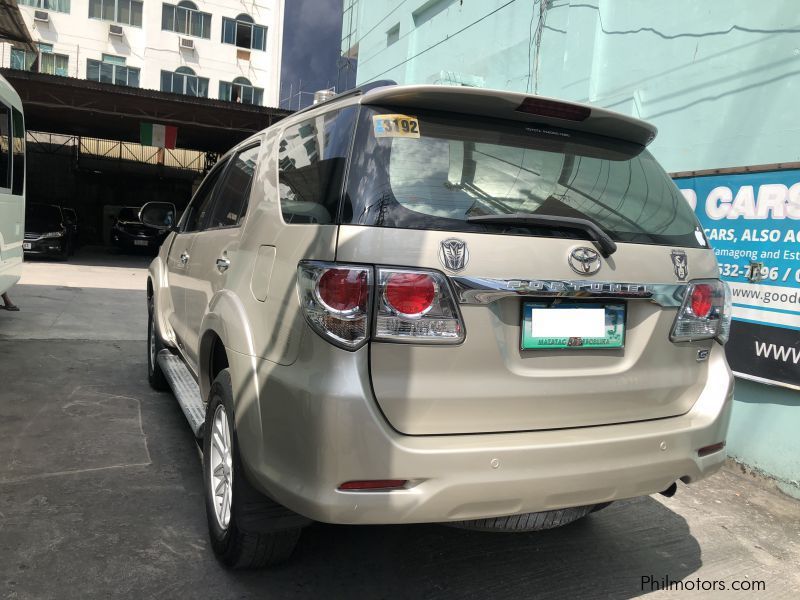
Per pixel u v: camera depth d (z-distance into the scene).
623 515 3.43
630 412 2.34
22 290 10.27
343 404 1.88
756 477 4.00
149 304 5.16
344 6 12.72
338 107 2.36
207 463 2.75
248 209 2.78
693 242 2.51
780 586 2.80
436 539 2.98
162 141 18.64
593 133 2.53
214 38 29.03
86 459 3.61
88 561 2.59
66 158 24.36
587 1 5.72
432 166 2.13
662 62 4.95
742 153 4.25
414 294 1.95
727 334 2.57
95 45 26.91
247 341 2.29
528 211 2.18
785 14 3.98
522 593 2.60
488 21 7.47
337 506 1.89
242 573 2.58
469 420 2.06
